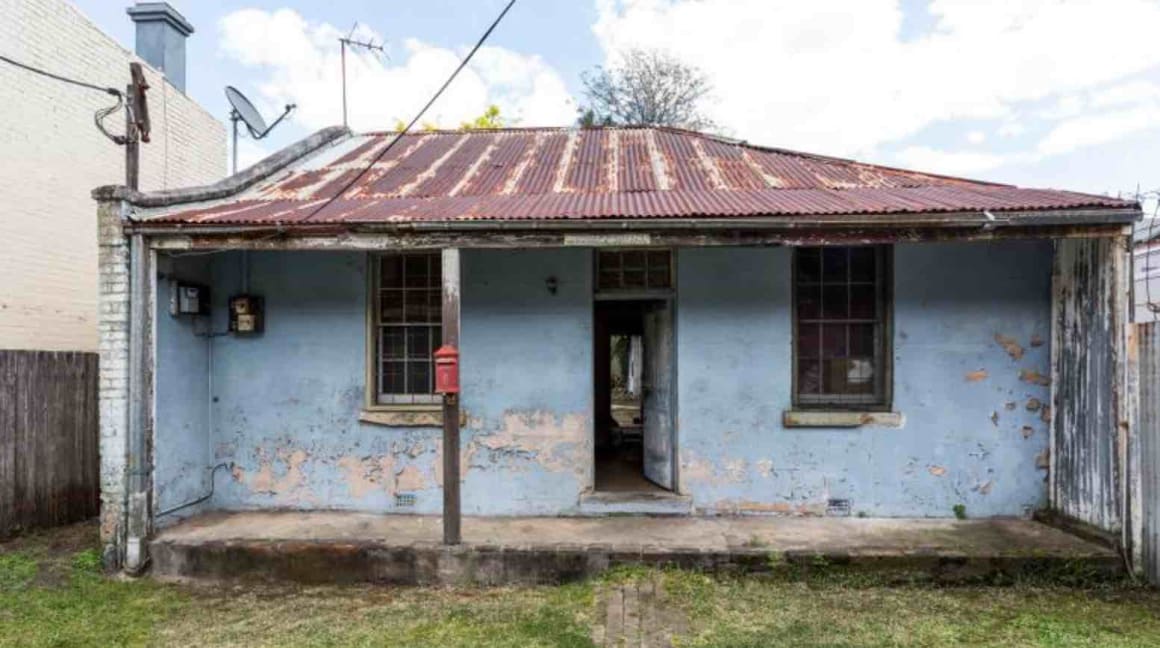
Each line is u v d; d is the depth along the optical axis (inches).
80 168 359.6
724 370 267.7
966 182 289.7
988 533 239.9
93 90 366.9
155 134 416.2
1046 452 258.7
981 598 205.8
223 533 241.0
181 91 446.6
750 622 188.1
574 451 269.7
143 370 233.5
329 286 276.2
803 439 265.3
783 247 263.9
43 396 274.8
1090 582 213.5
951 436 262.1
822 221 220.5
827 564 219.1
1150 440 209.8
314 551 227.1
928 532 241.9
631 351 753.6
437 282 279.0
